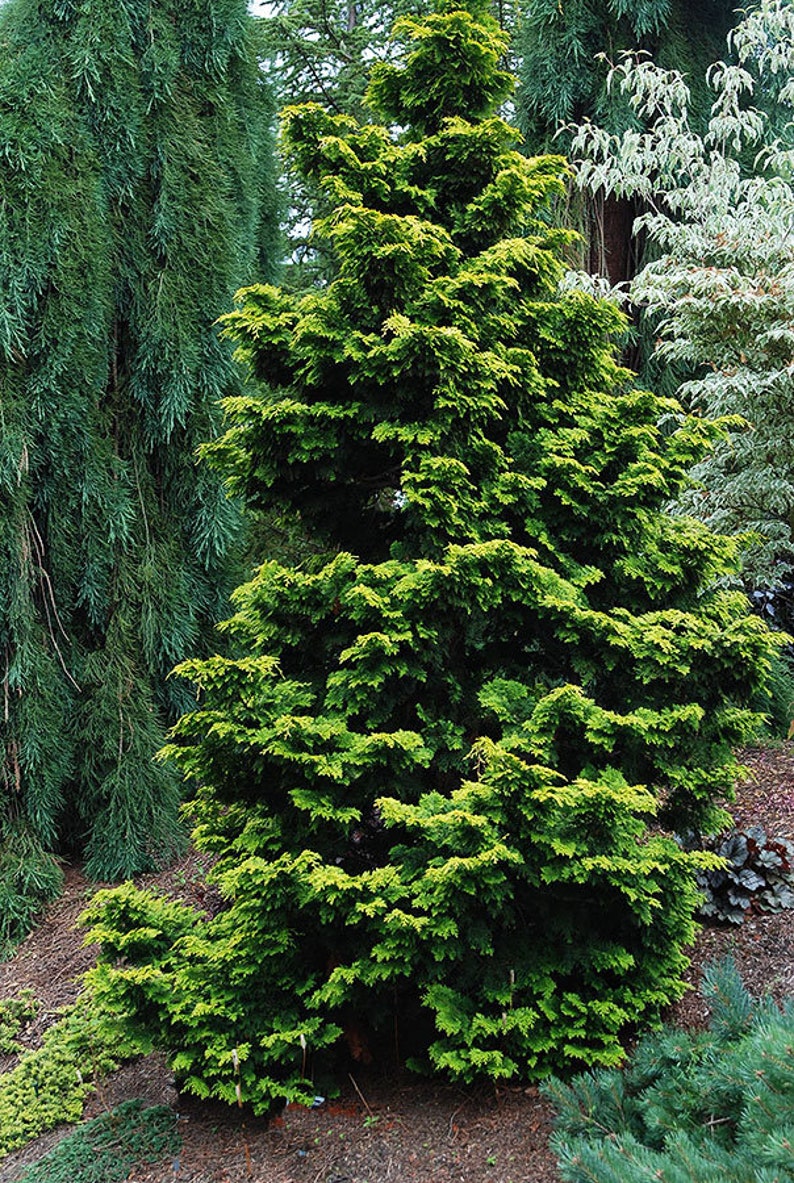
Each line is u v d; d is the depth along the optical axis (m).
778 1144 1.87
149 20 5.56
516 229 3.58
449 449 3.17
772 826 4.44
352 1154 2.80
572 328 3.38
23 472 5.02
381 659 2.98
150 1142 3.05
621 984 3.08
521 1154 2.66
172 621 5.54
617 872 2.82
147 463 5.66
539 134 7.21
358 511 3.67
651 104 6.11
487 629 3.34
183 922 3.34
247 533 6.20
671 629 3.12
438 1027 2.72
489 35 3.50
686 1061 2.59
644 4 6.79
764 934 3.66
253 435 3.25
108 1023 3.04
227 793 3.15
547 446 3.19
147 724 5.36
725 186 5.84
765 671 3.01
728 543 3.25
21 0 5.42
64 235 5.11
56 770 5.16
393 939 2.79
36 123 5.10
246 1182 2.77
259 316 3.28
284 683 3.16
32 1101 3.50
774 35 6.00
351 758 2.89
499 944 3.03
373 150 3.44
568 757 3.14
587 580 3.14
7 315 4.93
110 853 5.19
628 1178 2.04
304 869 2.74
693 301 5.15
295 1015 3.04
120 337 5.66
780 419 5.51
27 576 5.09
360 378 3.10
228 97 5.94
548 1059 2.94
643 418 3.23
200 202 5.65
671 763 3.11
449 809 2.84
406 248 2.91
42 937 4.80
